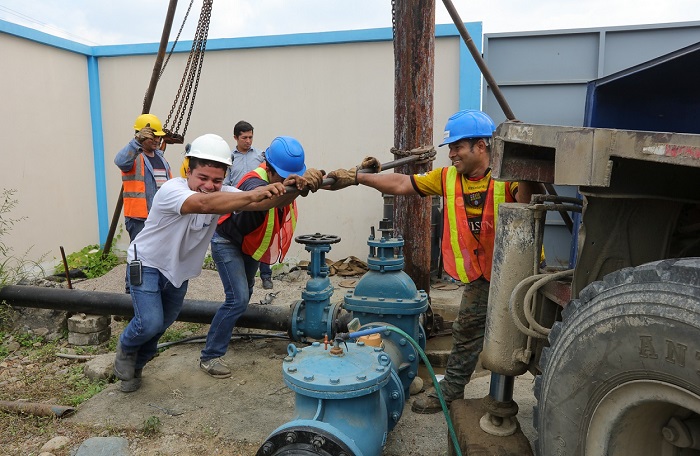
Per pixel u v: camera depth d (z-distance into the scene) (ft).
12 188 22.03
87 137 26.09
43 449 9.34
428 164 12.89
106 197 26.96
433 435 9.57
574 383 5.15
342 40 23.30
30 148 22.82
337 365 7.36
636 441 4.97
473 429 7.64
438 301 18.89
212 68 25.07
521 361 6.56
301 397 7.25
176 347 14.17
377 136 23.73
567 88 20.17
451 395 9.78
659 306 4.25
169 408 10.73
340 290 20.34
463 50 21.57
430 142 12.94
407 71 12.53
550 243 20.94
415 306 10.39
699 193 5.89
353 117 23.88
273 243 12.21
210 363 12.17
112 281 20.06
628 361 4.54
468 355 9.62
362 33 23.08
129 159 16.26
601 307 4.82
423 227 13.30
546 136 5.72
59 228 24.48
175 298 11.30
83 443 9.30
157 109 25.77
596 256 6.05
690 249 6.38
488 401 7.57
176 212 9.43
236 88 24.93
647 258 6.20
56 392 11.69
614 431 4.90
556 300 6.50
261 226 11.52
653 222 6.14
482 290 9.34
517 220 6.47
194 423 10.14
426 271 13.46
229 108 25.13
